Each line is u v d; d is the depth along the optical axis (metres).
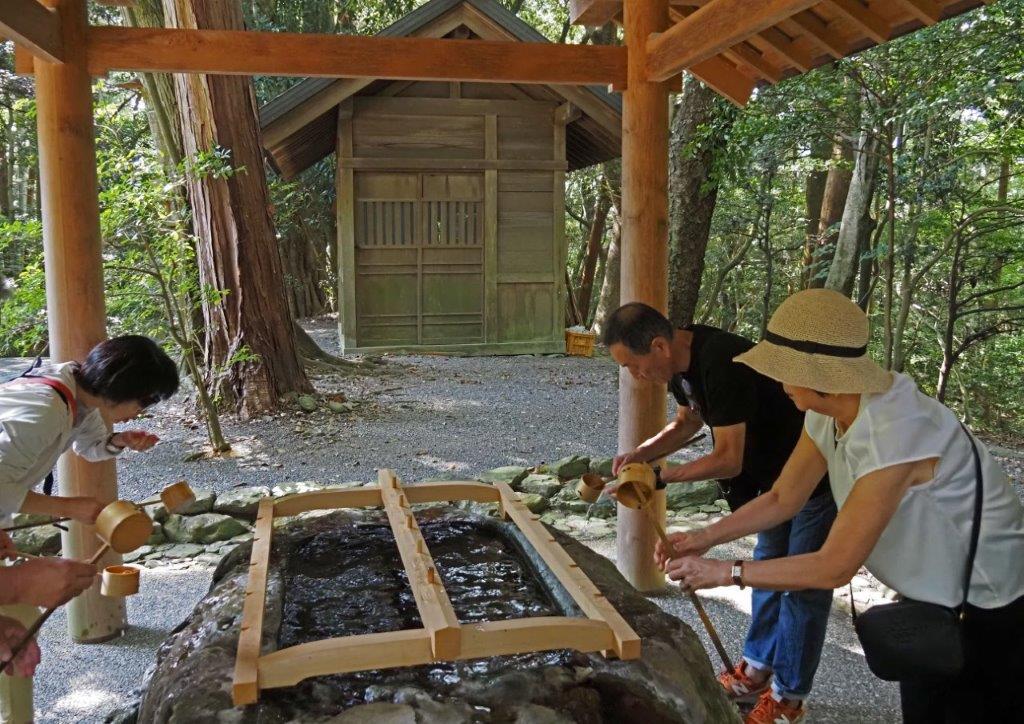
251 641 1.56
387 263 10.41
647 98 3.52
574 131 11.23
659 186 3.57
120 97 12.54
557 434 6.54
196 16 6.20
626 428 3.67
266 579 1.89
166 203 5.75
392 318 10.52
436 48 3.40
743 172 8.47
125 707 2.36
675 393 2.73
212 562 4.25
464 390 8.23
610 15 3.97
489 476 5.07
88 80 3.14
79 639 3.37
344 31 16.92
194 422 6.63
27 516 4.11
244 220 6.68
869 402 1.63
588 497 2.50
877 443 1.59
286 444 6.05
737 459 2.46
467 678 1.57
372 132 10.11
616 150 10.87
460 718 1.46
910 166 6.65
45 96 3.07
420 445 6.12
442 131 10.30
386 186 10.27
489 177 10.47
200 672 1.56
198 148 6.50
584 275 16.41
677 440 2.81
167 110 6.84
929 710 1.80
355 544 2.41
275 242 6.94
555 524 4.80
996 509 1.62
